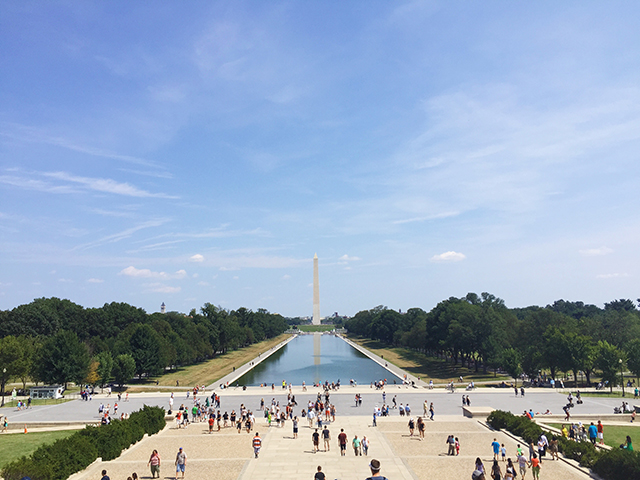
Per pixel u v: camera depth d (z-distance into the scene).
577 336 102.44
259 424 63.81
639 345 100.75
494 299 176.00
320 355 196.00
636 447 50.94
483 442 51.03
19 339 106.44
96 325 164.12
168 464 42.88
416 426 60.25
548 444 46.75
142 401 85.19
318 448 48.56
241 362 166.38
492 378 115.94
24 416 70.81
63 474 37.09
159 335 132.25
